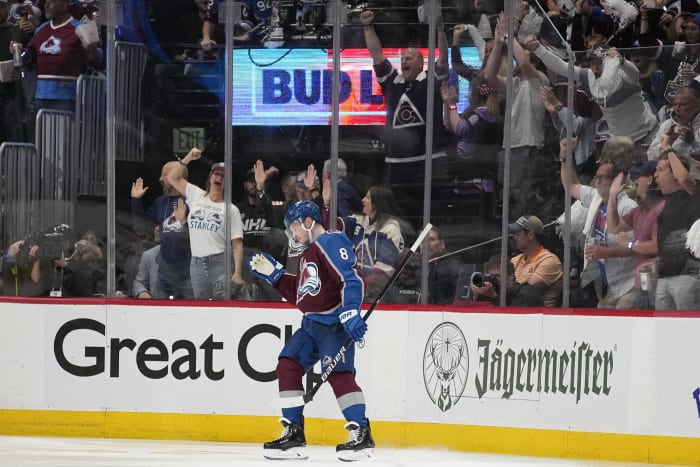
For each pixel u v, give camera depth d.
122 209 16.66
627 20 17.88
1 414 14.88
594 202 15.92
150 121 16.86
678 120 15.66
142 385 14.69
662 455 12.86
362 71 16.72
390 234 16.48
